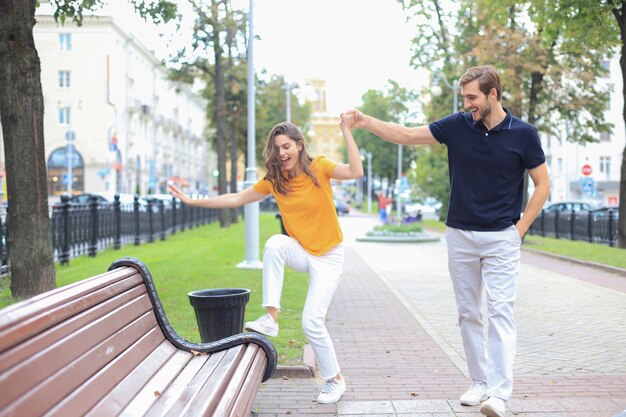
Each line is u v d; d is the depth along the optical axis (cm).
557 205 3891
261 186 487
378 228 2945
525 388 532
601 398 502
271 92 3734
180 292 993
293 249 473
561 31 1752
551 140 5694
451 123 454
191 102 8612
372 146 7162
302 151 467
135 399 295
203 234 2698
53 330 244
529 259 1817
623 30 1716
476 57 2434
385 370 600
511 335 441
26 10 784
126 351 320
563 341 723
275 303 459
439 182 4134
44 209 816
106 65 5397
